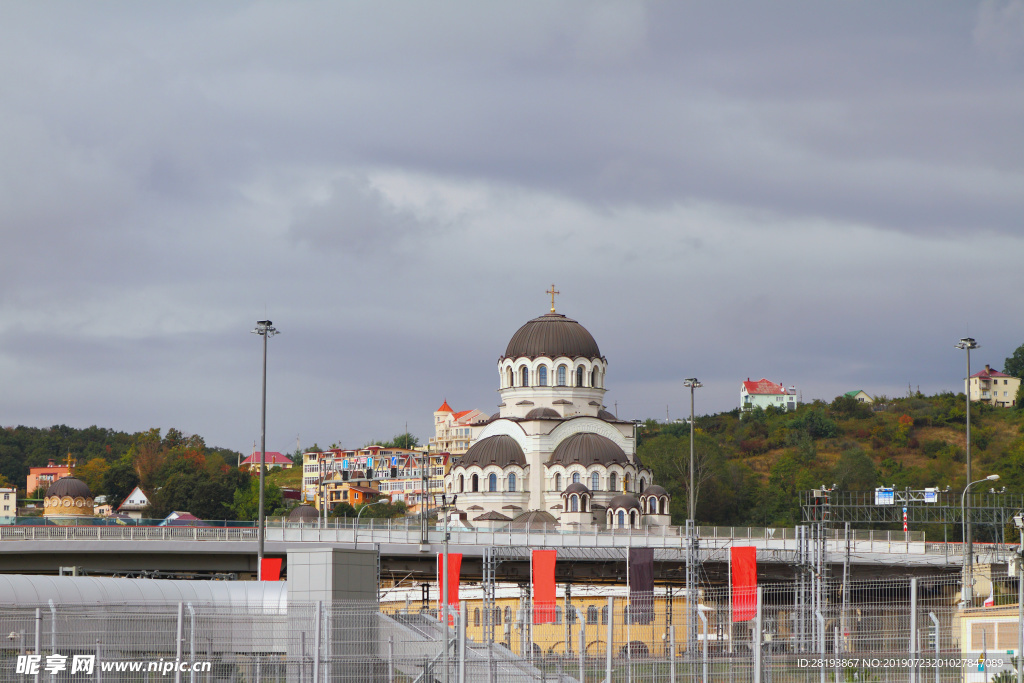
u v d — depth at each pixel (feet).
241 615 590.55
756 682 552.00
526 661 603.26
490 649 558.56
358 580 651.25
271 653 618.44
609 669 563.48
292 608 592.19
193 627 531.09
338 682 558.15
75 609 633.61
